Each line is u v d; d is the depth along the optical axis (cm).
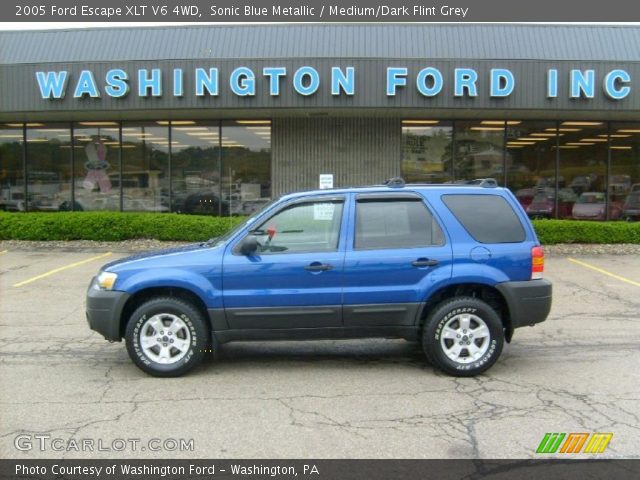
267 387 535
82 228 1566
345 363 614
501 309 591
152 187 1742
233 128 1702
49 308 872
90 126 1758
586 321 797
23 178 1794
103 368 593
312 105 1434
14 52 1633
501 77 1423
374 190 583
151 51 1596
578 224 1538
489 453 400
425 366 602
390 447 409
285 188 1681
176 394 516
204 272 556
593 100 1441
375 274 561
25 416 466
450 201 582
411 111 1513
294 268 557
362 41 1567
